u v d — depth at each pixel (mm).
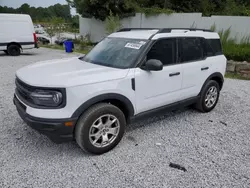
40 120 2549
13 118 3980
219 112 4609
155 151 3066
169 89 3604
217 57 4500
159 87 3430
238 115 4465
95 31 16375
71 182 2418
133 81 3062
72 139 2764
